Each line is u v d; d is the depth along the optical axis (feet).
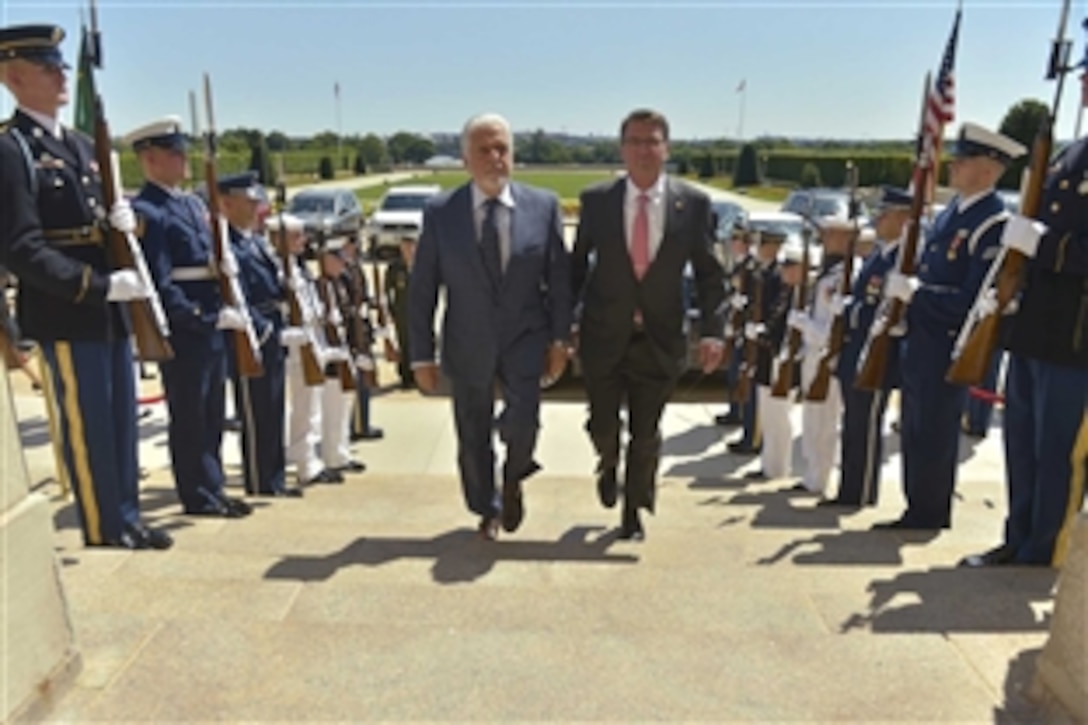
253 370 13.96
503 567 10.28
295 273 17.06
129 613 8.46
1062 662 6.53
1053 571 9.82
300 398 17.61
